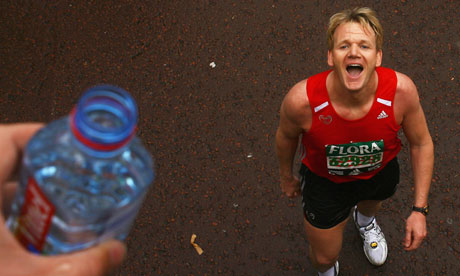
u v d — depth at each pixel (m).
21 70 4.25
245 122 3.75
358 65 2.04
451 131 3.52
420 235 2.42
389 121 2.15
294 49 4.06
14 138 1.14
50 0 4.62
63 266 0.95
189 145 3.70
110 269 1.06
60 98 4.08
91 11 4.53
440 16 4.06
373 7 4.18
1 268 0.94
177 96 3.95
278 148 2.47
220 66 4.06
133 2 4.54
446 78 3.75
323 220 2.49
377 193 2.54
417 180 2.44
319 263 2.75
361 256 3.19
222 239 3.31
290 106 2.19
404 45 3.95
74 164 0.92
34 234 0.99
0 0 4.63
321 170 2.39
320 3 4.26
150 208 3.46
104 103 0.88
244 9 4.35
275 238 3.29
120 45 4.30
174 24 4.36
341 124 2.15
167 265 3.26
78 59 4.26
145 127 3.82
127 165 1.04
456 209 3.24
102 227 1.03
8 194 1.15
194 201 3.46
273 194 3.43
